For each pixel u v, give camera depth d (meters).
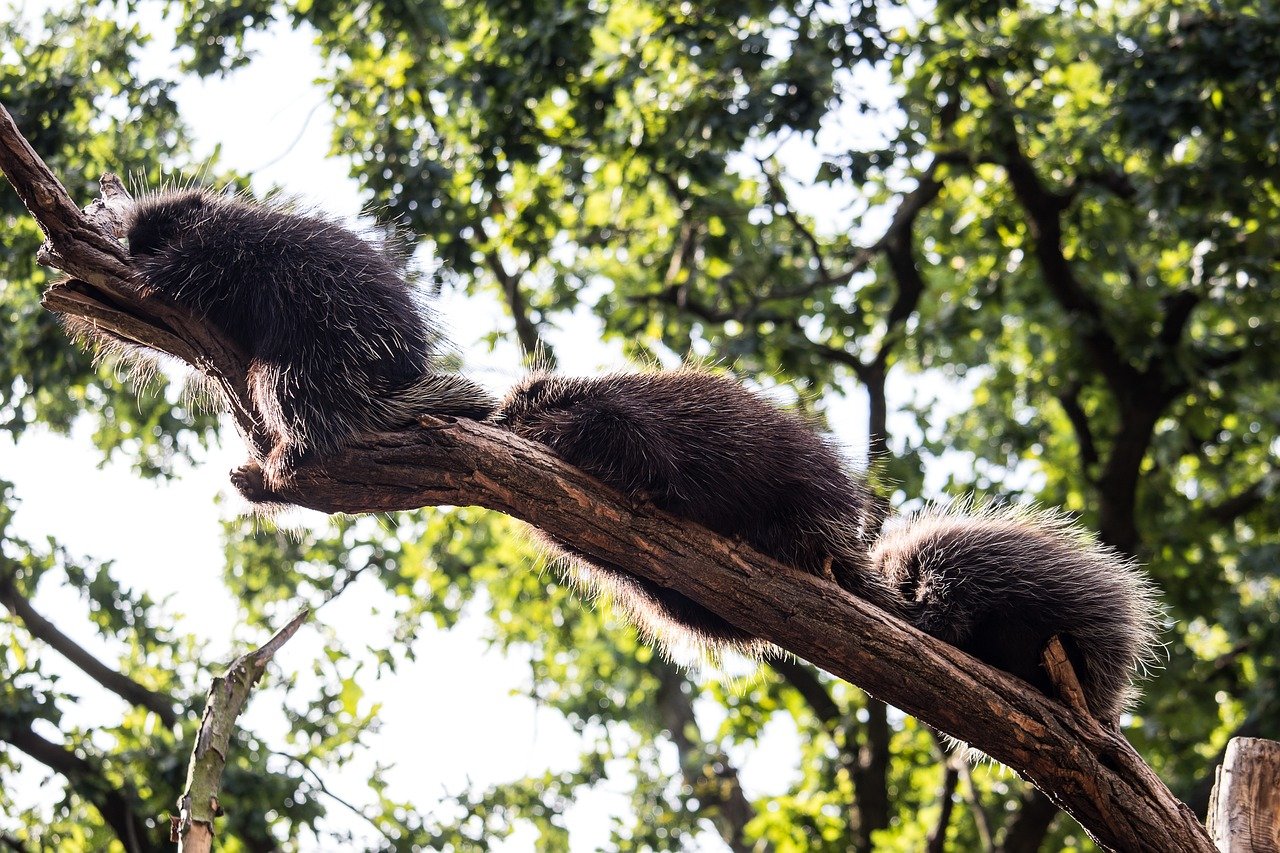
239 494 3.79
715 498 3.55
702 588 3.44
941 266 13.29
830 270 12.62
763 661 4.34
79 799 9.68
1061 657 3.52
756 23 9.75
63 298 3.65
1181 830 3.31
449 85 9.41
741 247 11.08
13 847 9.38
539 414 3.69
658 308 11.49
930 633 3.74
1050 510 4.28
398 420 3.55
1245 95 9.45
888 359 11.97
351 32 10.19
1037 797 10.04
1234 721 12.93
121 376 4.54
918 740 12.16
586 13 9.27
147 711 10.03
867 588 3.76
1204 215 10.53
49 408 11.19
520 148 9.58
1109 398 13.13
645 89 9.98
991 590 3.71
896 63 10.12
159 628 11.15
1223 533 13.54
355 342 3.59
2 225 9.55
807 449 3.70
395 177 9.57
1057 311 12.05
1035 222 11.17
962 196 12.75
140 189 4.38
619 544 3.44
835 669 3.44
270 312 3.60
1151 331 11.59
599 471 3.53
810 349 11.39
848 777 11.67
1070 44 11.40
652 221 12.30
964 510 4.23
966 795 10.84
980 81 10.11
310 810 9.38
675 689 14.84
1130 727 11.76
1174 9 10.14
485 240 11.39
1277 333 11.63
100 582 10.80
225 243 3.69
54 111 9.20
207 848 2.74
